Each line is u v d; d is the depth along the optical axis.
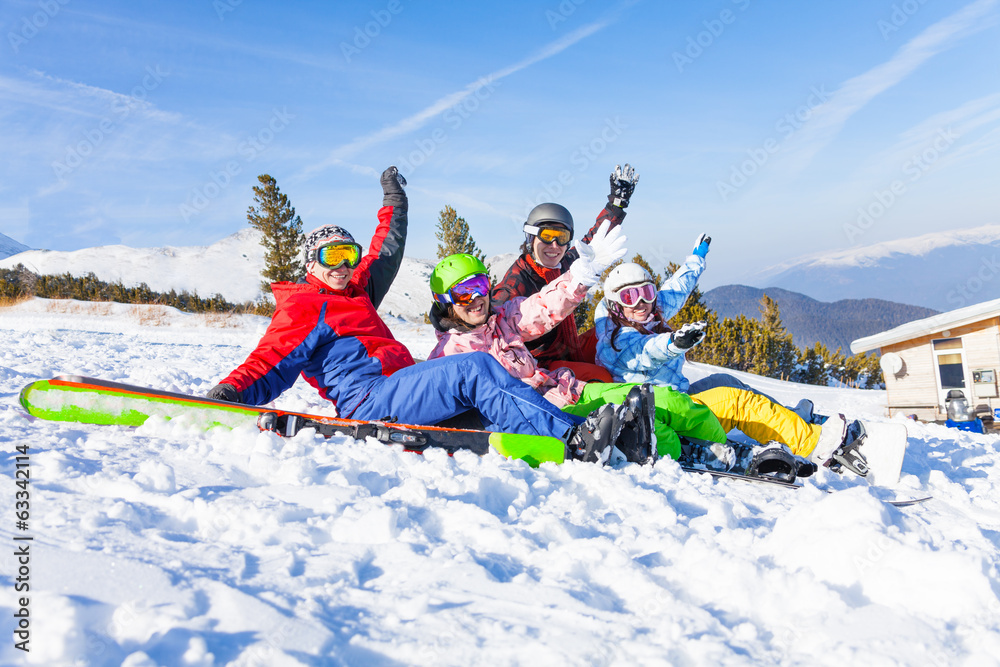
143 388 3.16
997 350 11.81
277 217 30.38
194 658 1.17
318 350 3.60
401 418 3.38
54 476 2.09
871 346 13.00
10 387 4.45
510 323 3.85
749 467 3.25
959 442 5.79
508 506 2.40
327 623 1.34
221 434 2.84
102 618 1.28
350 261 3.79
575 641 1.31
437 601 1.48
